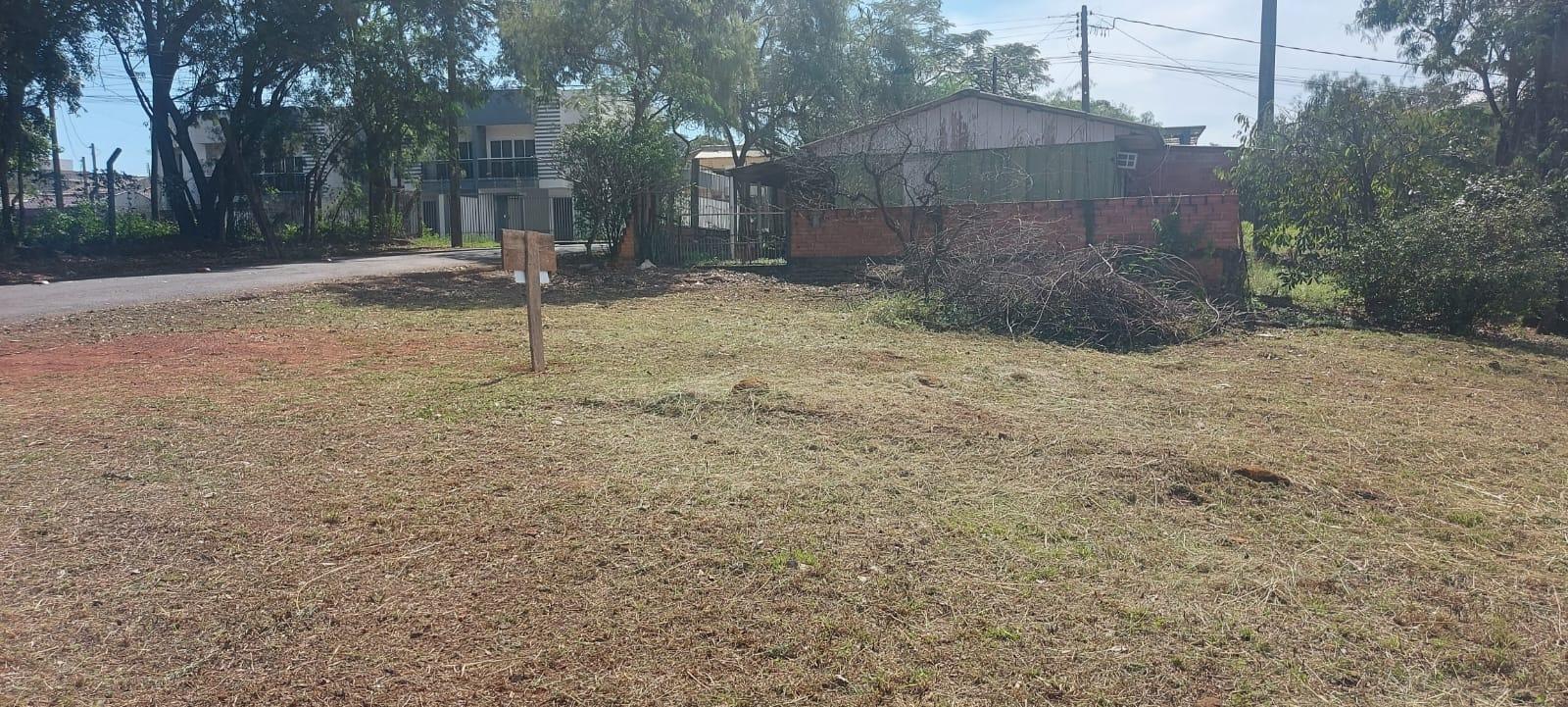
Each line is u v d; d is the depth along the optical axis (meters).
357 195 30.75
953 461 5.09
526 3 20.67
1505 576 3.78
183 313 10.88
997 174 18.95
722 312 11.47
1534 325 12.31
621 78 19.44
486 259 22.06
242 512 4.25
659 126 18.19
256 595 3.49
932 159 18.62
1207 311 10.82
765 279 15.38
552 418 5.79
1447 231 11.02
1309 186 13.17
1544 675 3.04
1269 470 4.95
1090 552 3.93
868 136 19.28
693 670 3.03
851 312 11.51
